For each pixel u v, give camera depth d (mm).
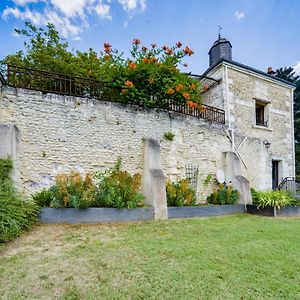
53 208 5293
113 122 7523
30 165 6273
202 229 5266
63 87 7230
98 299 2359
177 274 2900
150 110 8211
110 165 7289
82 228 5031
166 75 8477
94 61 10758
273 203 7723
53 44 11227
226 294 2484
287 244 4285
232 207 7887
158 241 4219
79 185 5797
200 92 10922
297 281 2832
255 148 10852
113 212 5816
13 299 2340
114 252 3613
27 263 3172
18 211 4520
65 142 6770
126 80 7973
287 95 12711
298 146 19641
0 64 9977
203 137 9297
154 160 7406
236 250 3852
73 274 2865
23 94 6391
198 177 8930
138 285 2629
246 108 11062
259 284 2723
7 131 5633
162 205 6539
